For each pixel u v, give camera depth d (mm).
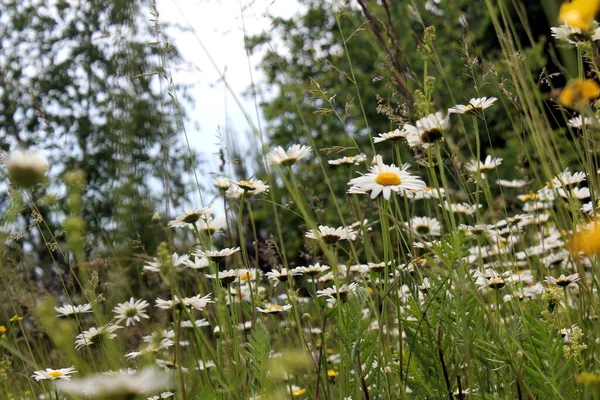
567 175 508
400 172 460
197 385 541
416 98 404
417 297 507
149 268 494
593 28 393
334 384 598
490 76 487
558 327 471
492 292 549
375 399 468
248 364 500
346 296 508
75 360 251
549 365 409
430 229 601
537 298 549
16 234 563
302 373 518
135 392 202
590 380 323
